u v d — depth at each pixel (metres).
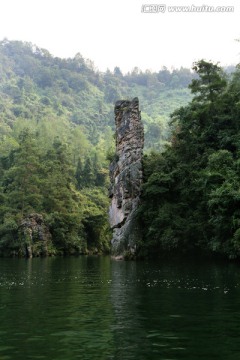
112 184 64.56
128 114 62.94
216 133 55.25
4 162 102.50
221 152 47.19
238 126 53.53
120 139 63.56
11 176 89.56
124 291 23.05
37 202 85.38
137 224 58.62
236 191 39.81
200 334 13.10
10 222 77.88
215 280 28.17
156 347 11.70
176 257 57.12
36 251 78.25
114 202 63.00
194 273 33.81
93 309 17.53
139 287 24.73
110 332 13.42
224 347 11.66
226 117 54.28
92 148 170.25
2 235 80.00
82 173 125.31
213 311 16.80
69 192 94.75
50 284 27.09
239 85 58.62
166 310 17.11
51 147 119.88
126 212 59.34
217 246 44.75
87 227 97.38
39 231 80.56
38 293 22.59
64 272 37.31
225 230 43.66
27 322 15.05
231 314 16.16
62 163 108.81
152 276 31.91
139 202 59.44
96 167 137.88
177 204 55.84
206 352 11.21
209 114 57.06
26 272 37.47
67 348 11.68
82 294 22.05
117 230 61.59
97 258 70.25
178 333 13.23
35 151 86.12
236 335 12.95
